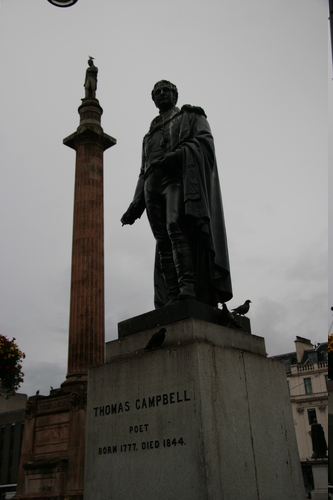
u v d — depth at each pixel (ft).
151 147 21.03
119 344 18.06
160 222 20.07
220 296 18.93
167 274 19.61
